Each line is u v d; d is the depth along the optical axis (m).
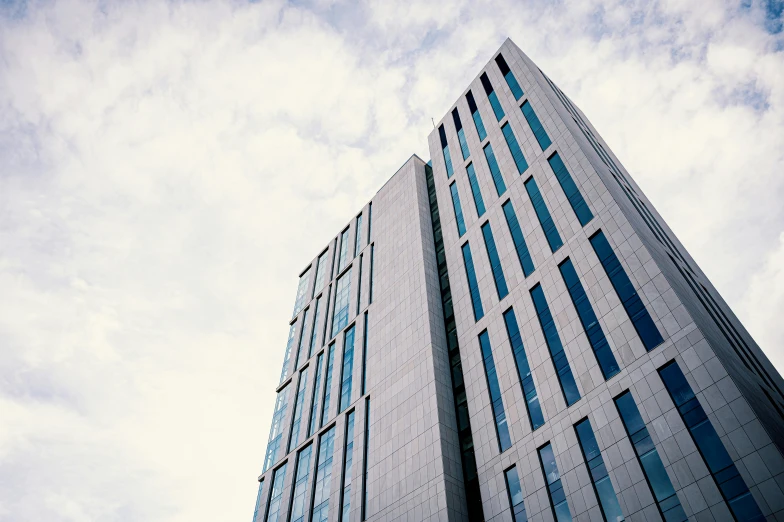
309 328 78.94
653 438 28.92
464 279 52.03
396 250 66.94
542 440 35.06
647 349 31.98
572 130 50.41
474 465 40.50
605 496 29.61
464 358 46.44
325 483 52.22
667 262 40.03
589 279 38.53
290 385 73.50
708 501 25.20
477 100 67.19
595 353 34.97
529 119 55.72
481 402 42.03
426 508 38.84
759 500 23.55
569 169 46.44
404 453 44.28
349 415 55.59
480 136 62.28
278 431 68.62
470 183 59.16
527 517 33.25
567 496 31.48
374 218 80.12
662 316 32.31
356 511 45.03
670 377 29.98
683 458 27.11
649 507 27.31
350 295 72.38
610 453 30.58
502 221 50.91
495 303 46.25
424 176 77.56
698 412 27.75
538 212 47.09
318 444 57.91
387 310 60.56
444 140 70.00
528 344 40.53
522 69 62.12
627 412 31.05
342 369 62.91
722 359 29.22
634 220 41.81
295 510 54.38
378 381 54.03
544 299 41.38
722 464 25.56
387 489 43.53
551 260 42.75
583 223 41.81
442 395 45.38
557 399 35.72
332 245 90.00
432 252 61.78
